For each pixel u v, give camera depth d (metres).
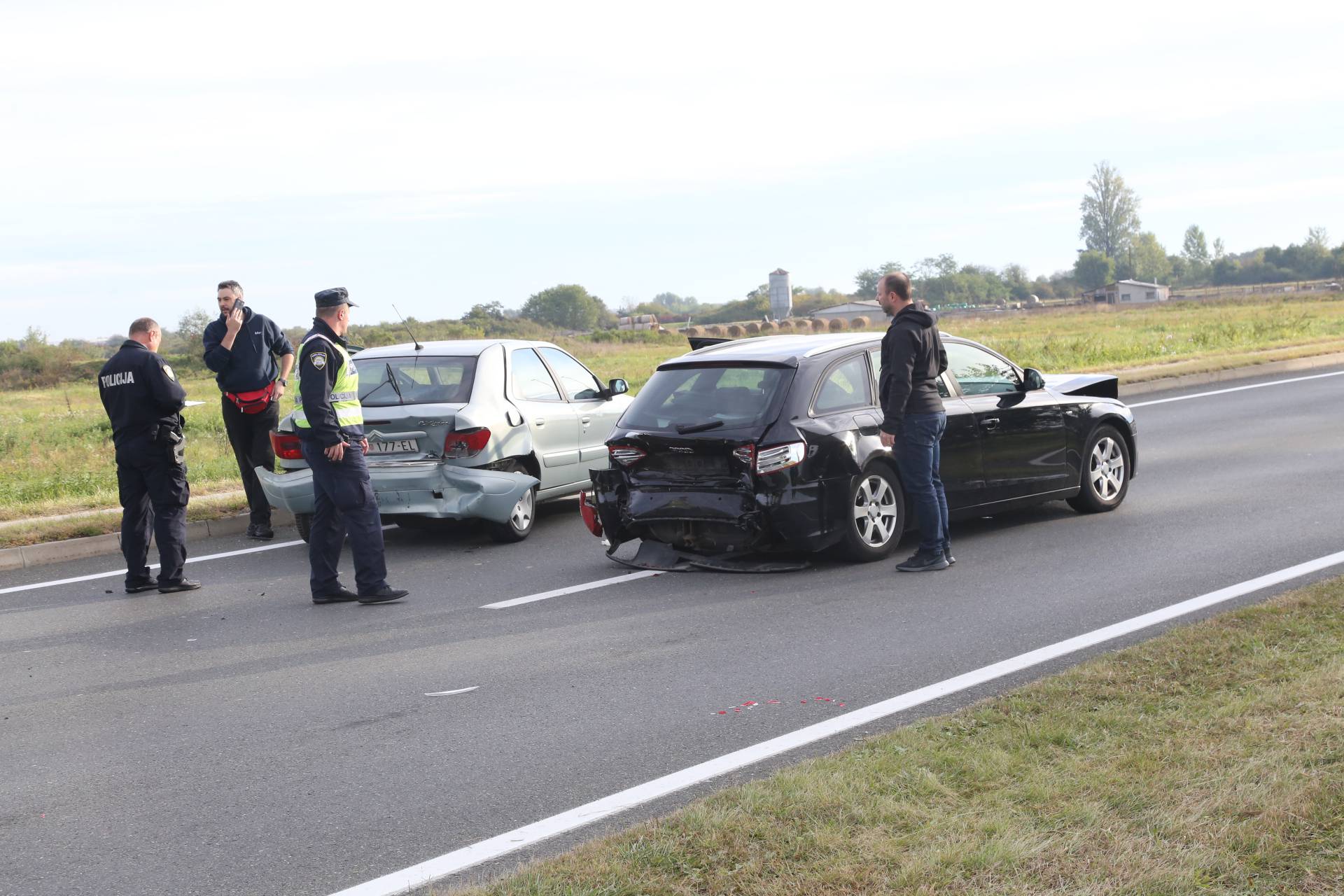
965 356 9.49
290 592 8.67
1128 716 4.76
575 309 168.00
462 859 4.08
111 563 10.08
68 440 20.88
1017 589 7.58
